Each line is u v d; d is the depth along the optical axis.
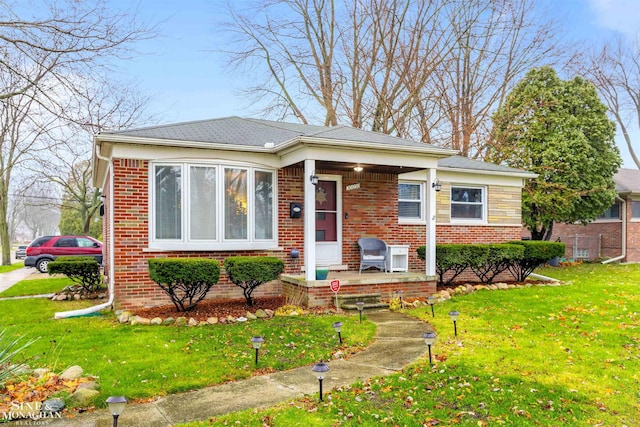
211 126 10.70
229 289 9.48
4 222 24.62
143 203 8.69
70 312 8.27
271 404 4.23
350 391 4.51
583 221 17.53
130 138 8.39
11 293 12.06
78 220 40.25
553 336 6.52
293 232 10.20
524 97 17.77
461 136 22.67
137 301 8.62
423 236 12.23
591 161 16.45
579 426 3.74
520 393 4.41
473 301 9.29
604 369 5.14
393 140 9.91
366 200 11.32
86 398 4.26
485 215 13.33
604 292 9.82
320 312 8.31
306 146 8.69
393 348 6.10
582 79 17.48
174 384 4.69
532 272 13.52
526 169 17.27
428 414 3.94
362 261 10.48
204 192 9.18
